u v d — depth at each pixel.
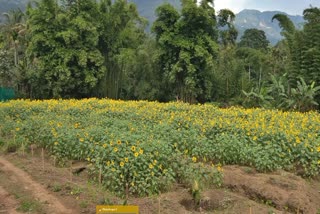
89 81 25.53
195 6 24.42
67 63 25.78
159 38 25.27
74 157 8.39
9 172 7.79
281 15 25.06
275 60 30.84
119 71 27.97
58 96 25.84
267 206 6.27
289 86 20.59
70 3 26.92
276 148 8.17
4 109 14.66
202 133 9.77
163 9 24.91
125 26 27.88
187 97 25.42
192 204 6.21
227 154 8.20
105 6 27.38
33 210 5.80
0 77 30.94
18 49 35.66
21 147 9.75
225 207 6.08
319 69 20.27
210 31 25.81
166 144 7.53
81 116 13.51
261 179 7.04
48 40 25.47
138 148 6.67
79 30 25.88
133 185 6.23
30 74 27.19
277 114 13.48
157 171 6.54
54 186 6.65
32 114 14.34
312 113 14.90
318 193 6.98
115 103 17.17
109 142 7.34
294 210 6.19
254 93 20.88
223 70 27.28
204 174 6.78
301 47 21.28
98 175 6.95
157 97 27.16
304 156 7.86
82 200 6.06
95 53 26.08
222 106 24.20
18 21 39.06
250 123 10.48
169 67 25.23
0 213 5.73
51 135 9.17
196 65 24.81
